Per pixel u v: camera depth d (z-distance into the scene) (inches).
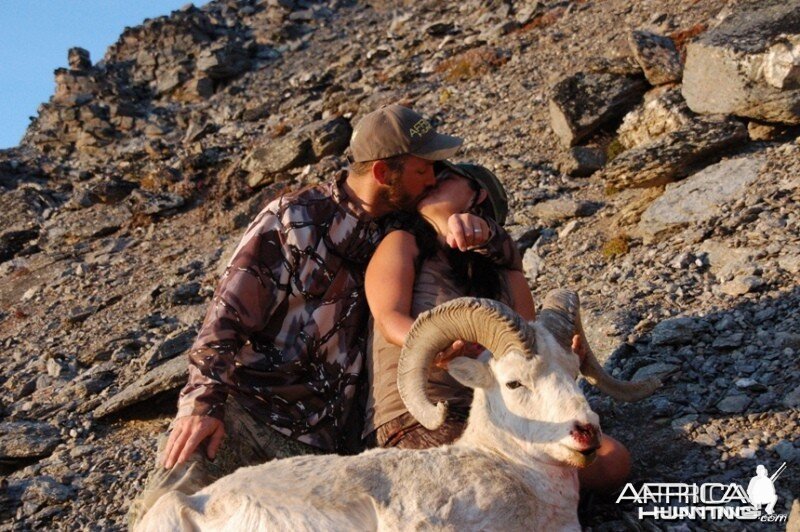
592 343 309.7
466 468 172.6
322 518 170.6
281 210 223.8
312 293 223.5
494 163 600.1
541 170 569.0
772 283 309.0
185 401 204.5
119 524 321.1
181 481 198.2
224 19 1601.9
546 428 171.0
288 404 219.3
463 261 218.8
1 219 975.0
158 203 846.5
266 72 1379.2
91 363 517.3
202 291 596.4
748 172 401.7
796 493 214.1
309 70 1325.0
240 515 175.6
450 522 165.6
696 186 404.5
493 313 173.6
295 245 221.5
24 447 398.0
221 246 710.5
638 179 457.7
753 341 280.1
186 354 423.2
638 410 262.2
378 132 215.8
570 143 569.9
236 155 920.3
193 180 877.2
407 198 221.8
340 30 1518.2
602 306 335.3
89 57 1480.1
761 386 255.9
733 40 487.5
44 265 802.8
